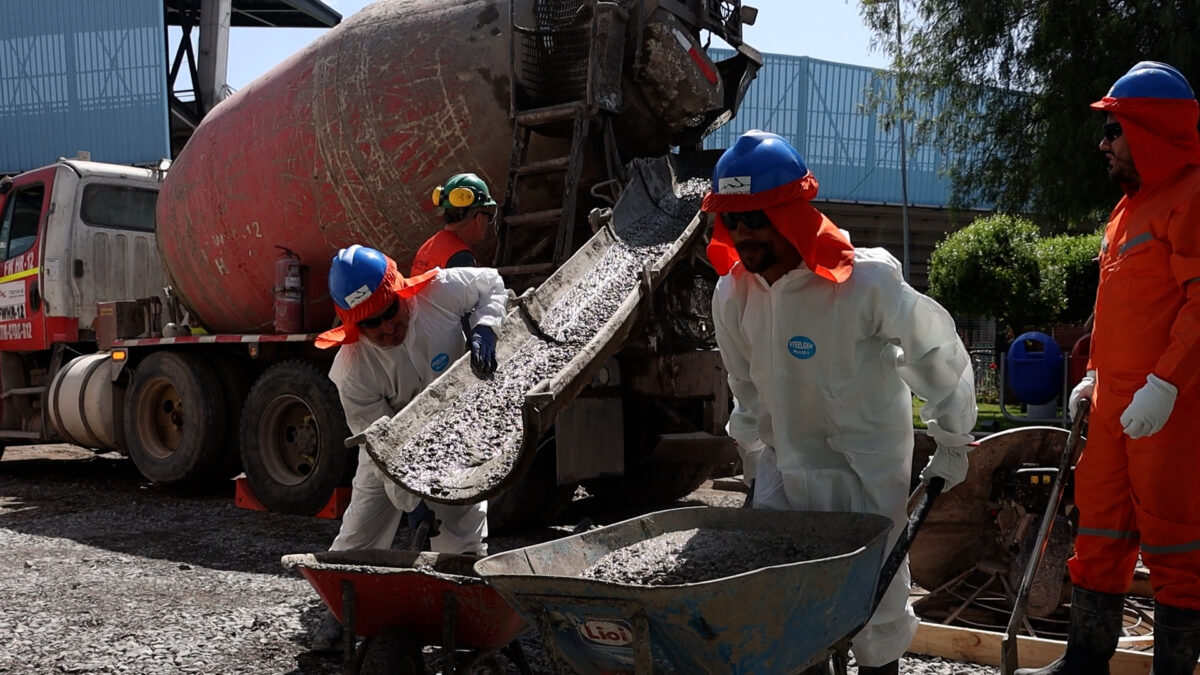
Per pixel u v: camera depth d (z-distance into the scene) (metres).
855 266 2.77
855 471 2.96
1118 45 13.00
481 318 3.87
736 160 2.66
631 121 6.91
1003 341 18.55
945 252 18.38
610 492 8.01
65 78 24.86
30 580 5.71
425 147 6.88
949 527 4.62
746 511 2.89
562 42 6.61
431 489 2.99
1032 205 15.31
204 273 8.46
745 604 2.19
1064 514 4.46
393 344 3.84
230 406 8.88
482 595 2.95
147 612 4.99
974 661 4.09
